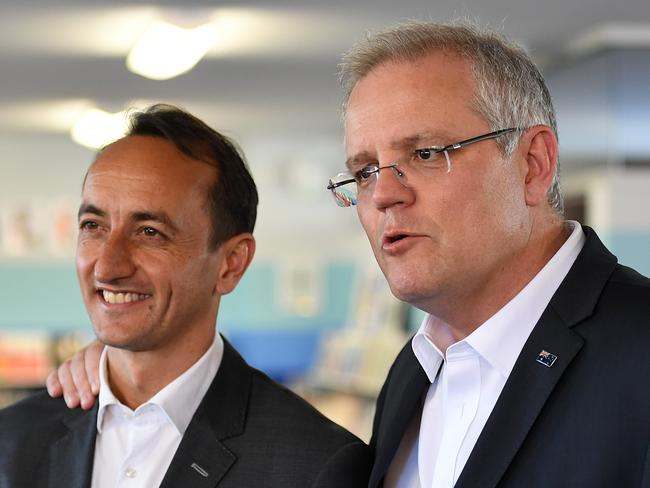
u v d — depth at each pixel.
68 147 9.69
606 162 5.64
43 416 2.63
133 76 6.83
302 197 10.09
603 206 5.68
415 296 2.07
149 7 5.06
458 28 2.12
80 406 2.61
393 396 2.49
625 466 1.86
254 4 5.02
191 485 2.43
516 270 2.11
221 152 2.59
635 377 1.90
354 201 2.22
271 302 10.22
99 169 2.48
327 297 10.25
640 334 1.94
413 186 2.04
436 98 2.03
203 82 7.08
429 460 2.23
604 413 1.90
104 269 2.38
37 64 6.39
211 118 8.76
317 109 8.27
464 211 2.02
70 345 9.23
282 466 2.44
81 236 2.50
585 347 1.99
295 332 10.24
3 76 6.78
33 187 9.62
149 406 2.49
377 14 5.20
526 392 2.00
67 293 9.62
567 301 2.06
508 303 2.11
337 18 5.26
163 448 2.50
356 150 2.12
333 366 9.42
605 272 2.08
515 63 2.11
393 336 8.47
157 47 5.67
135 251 2.44
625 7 5.07
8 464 2.54
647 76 5.56
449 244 2.02
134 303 2.44
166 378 2.53
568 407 1.95
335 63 6.41
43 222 9.62
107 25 5.41
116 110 8.05
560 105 6.21
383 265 2.12
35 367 9.13
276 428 2.51
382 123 2.06
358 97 2.12
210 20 5.29
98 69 6.57
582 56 5.85
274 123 9.10
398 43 2.11
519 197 2.08
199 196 2.50
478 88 2.04
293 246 10.19
